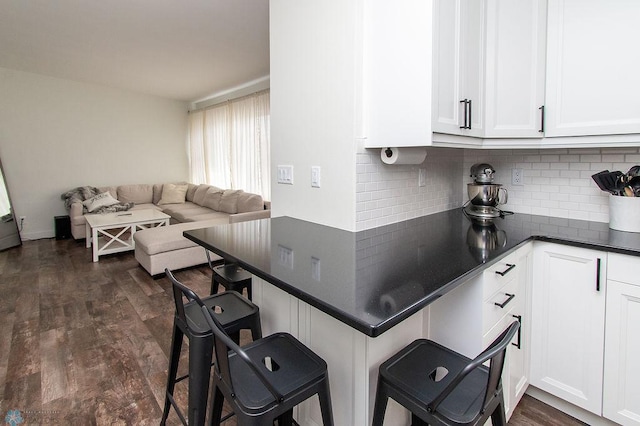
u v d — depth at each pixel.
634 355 1.41
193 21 3.22
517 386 1.61
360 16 1.60
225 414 1.66
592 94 1.62
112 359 2.15
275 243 1.53
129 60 4.40
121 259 4.26
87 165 5.89
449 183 2.35
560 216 2.05
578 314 1.55
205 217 4.99
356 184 1.68
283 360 1.13
